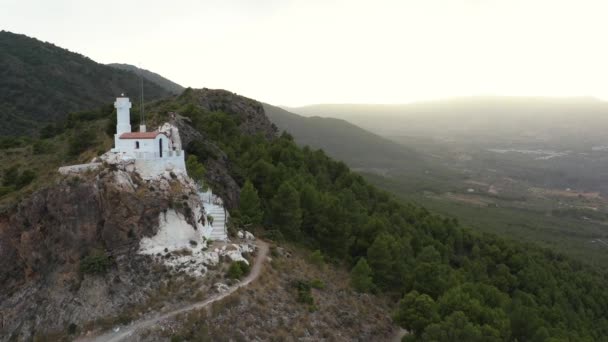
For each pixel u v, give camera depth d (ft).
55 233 200.44
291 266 244.63
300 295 218.79
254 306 196.34
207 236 226.79
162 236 205.77
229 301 191.72
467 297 215.92
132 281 192.24
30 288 197.16
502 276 346.33
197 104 411.34
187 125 316.60
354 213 327.47
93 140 269.64
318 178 373.61
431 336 187.32
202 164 282.56
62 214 199.93
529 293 339.16
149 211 205.67
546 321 246.47
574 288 378.73
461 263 360.69
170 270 198.90
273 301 205.77
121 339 172.76
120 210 200.85
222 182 285.02
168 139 245.45
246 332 185.37
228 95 462.19
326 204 304.50
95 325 180.04
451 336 184.24
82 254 197.36
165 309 185.16
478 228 654.12
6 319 190.19
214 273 204.44
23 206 205.98
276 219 289.74
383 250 285.64
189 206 217.15
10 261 205.87
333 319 219.00
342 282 265.54
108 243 198.59
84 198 200.13
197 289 194.70
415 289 256.52
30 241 201.98
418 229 378.12
